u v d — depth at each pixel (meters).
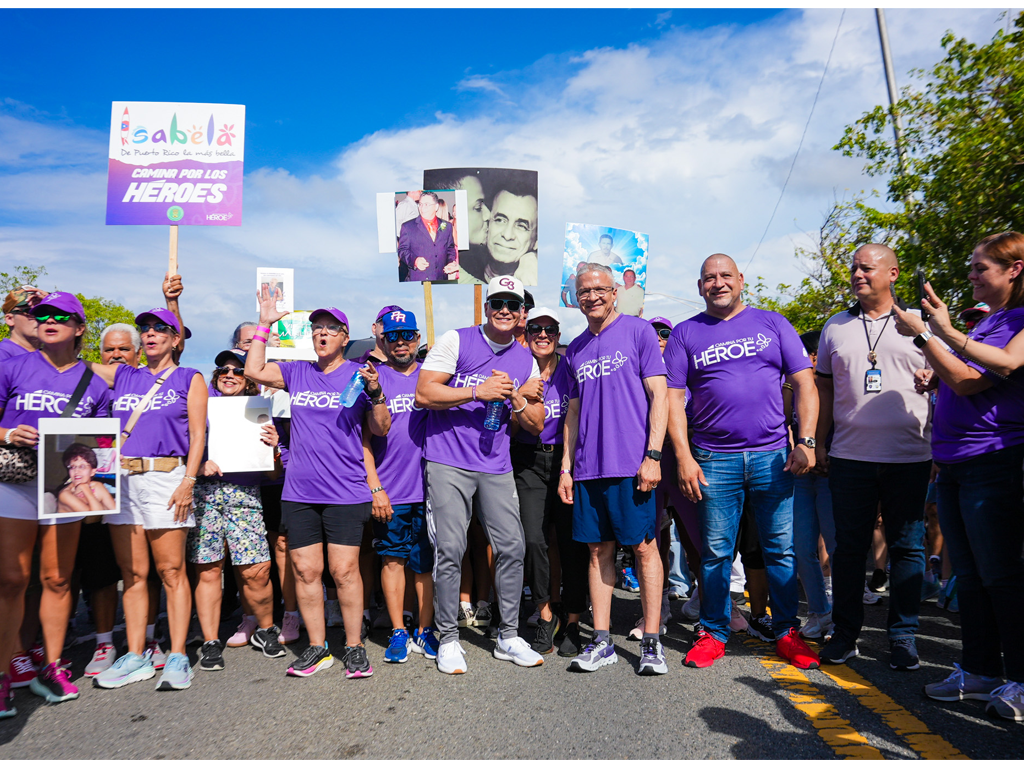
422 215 5.66
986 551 2.99
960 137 9.03
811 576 4.22
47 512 3.23
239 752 2.65
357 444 3.78
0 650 3.16
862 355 3.71
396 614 4.00
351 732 2.84
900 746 2.59
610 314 3.96
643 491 3.67
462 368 3.96
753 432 3.83
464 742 2.71
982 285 3.21
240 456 3.89
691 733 2.75
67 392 3.56
